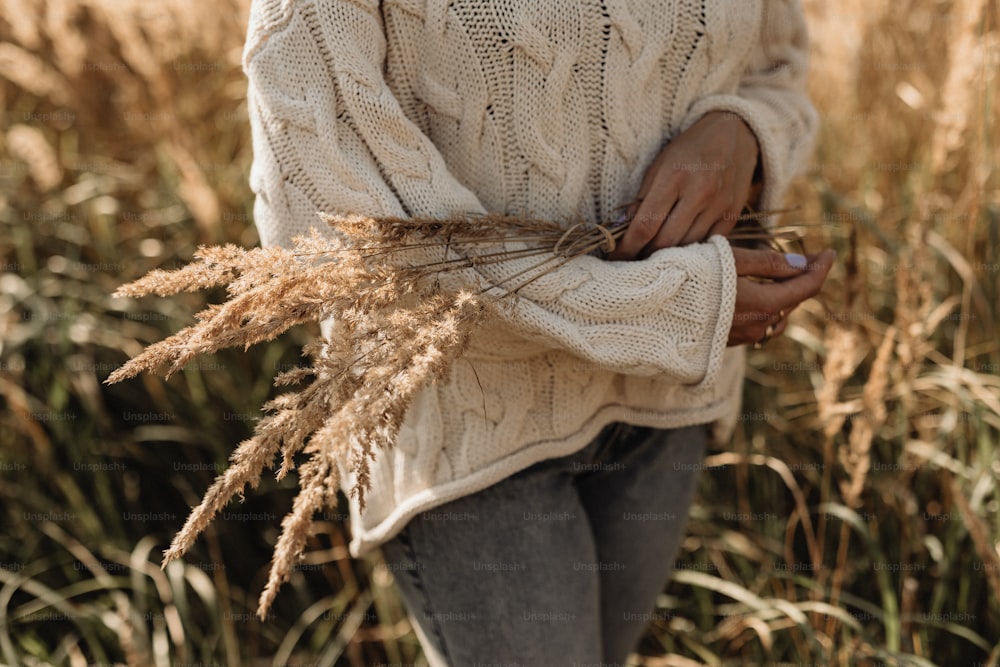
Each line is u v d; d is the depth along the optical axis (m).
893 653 1.50
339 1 0.91
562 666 1.10
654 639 1.94
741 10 1.10
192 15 2.45
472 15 0.95
